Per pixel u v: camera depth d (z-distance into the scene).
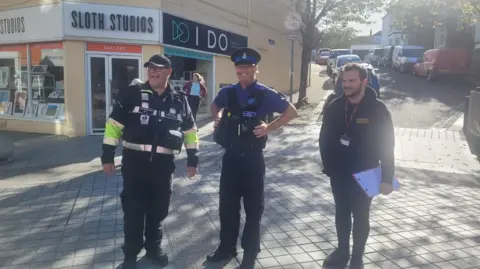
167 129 3.68
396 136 10.97
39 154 9.55
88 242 4.53
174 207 5.61
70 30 11.53
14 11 12.58
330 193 6.31
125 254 3.82
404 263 4.09
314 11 16.83
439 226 5.07
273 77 21.58
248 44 18.11
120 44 12.05
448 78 24.22
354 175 3.63
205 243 4.49
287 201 5.91
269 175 7.36
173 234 4.72
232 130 3.79
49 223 5.09
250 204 3.87
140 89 3.68
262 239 4.61
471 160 9.00
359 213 3.82
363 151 3.76
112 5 11.78
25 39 12.47
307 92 21.45
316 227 4.96
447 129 12.20
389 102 17.11
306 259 4.14
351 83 3.67
